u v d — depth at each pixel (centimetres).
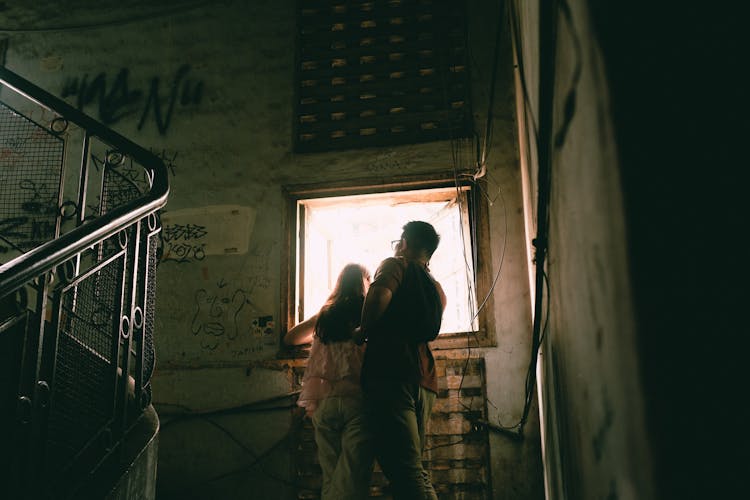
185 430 366
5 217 412
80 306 231
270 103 421
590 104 87
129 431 210
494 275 367
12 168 420
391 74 416
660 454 67
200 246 397
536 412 343
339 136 408
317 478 351
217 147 416
